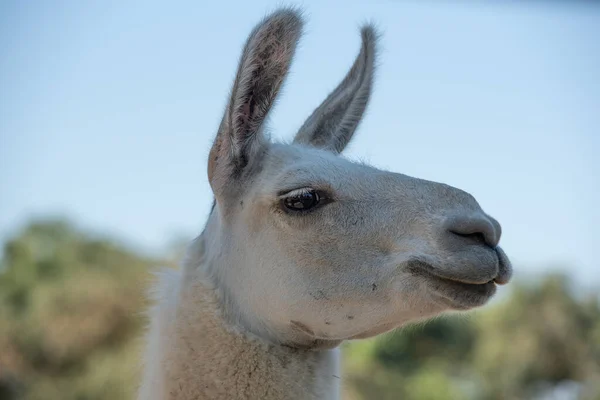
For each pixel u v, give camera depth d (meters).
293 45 4.76
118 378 18.44
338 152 5.62
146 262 21.52
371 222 4.40
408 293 4.23
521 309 21.70
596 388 20.84
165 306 4.77
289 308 4.46
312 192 4.50
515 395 21.47
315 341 4.60
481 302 4.16
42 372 20.14
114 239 23.52
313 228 4.46
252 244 4.60
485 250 4.13
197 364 4.56
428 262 4.17
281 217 4.52
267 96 4.79
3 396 19.62
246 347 4.53
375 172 4.64
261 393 4.51
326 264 4.41
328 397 4.64
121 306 20.19
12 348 19.91
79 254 22.73
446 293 4.13
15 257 22.67
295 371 4.55
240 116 4.75
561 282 21.84
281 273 4.48
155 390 4.62
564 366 21.36
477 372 21.95
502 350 21.55
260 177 4.70
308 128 5.55
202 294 4.66
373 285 4.32
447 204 4.32
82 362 19.81
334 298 4.38
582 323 21.62
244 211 4.68
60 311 20.02
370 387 19.36
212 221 4.93
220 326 4.58
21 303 21.41
